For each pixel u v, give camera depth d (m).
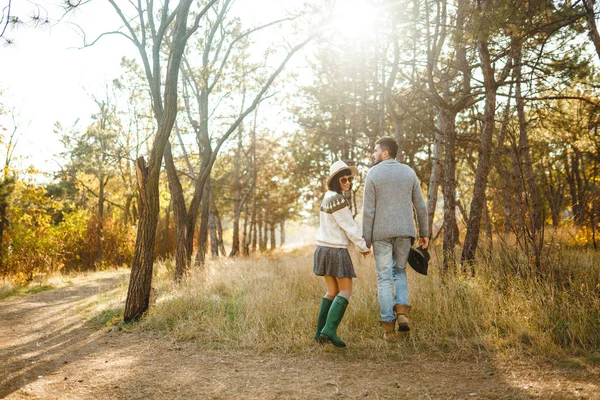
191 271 8.09
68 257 19.39
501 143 6.69
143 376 3.26
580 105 9.12
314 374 3.18
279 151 23.81
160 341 4.39
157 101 7.35
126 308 5.49
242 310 5.16
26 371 3.51
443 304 4.41
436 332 3.97
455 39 6.11
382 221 4.05
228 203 30.12
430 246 8.95
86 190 26.09
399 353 3.59
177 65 6.00
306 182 22.98
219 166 25.38
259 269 10.48
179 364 3.55
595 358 3.13
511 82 6.32
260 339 4.08
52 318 6.49
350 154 18.48
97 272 17.16
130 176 23.38
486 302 4.33
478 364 3.24
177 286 7.16
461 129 11.50
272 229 34.97
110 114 20.06
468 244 6.21
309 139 20.72
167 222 22.92
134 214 28.20
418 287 5.18
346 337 4.00
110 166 20.03
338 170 4.05
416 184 4.16
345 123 17.22
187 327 4.71
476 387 2.78
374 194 4.09
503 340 3.62
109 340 4.61
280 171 24.41
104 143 18.97
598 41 5.80
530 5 5.69
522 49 6.83
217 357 3.72
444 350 3.61
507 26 5.67
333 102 15.60
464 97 6.71
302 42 8.95
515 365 3.15
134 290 5.49
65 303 8.14
